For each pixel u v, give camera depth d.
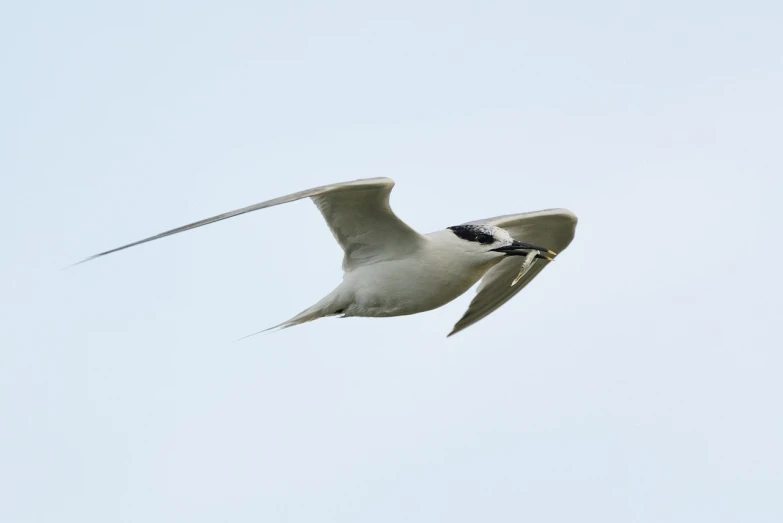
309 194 11.16
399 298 12.77
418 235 12.59
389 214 12.31
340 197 12.14
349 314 13.13
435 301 12.90
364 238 12.74
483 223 13.80
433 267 12.64
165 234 10.12
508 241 12.84
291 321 13.03
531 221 15.02
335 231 12.79
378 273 12.70
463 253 12.72
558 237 15.60
